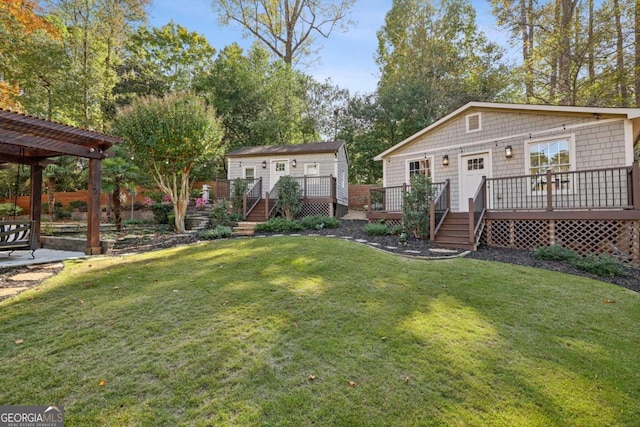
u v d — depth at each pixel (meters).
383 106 20.05
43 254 6.93
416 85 19.14
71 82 13.44
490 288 4.34
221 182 13.76
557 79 14.08
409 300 3.83
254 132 20.86
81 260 6.12
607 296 4.14
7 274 4.98
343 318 3.30
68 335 2.88
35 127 5.69
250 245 7.09
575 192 7.86
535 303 3.84
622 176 7.24
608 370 2.46
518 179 8.80
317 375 2.31
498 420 1.90
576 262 5.62
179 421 1.84
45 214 18.59
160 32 21.42
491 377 2.32
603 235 6.45
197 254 6.41
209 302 3.70
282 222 10.73
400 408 1.98
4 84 11.96
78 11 14.39
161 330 2.99
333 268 5.11
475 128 9.77
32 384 2.16
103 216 16.94
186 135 9.23
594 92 13.35
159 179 9.83
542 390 2.19
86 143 6.85
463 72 20.17
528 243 7.37
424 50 20.58
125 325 3.09
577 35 13.24
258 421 1.85
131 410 1.92
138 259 6.10
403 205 8.82
